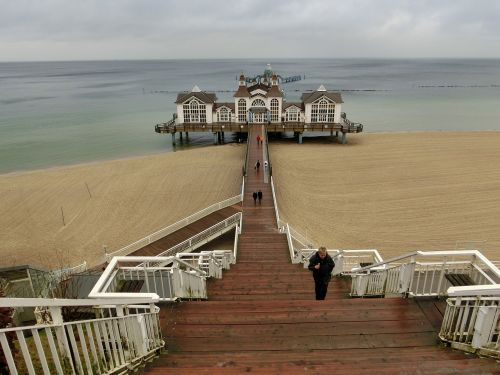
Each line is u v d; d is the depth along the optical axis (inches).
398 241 867.4
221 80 7450.8
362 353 230.4
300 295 391.5
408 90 4835.1
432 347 237.8
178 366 212.4
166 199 1165.1
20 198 1194.0
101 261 836.0
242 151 1733.5
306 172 1390.3
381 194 1154.7
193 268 330.6
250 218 887.7
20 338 133.0
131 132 2297.0
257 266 523.5
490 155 1540.4
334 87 5369.1
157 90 5216.5
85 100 3993.6
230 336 251.8
